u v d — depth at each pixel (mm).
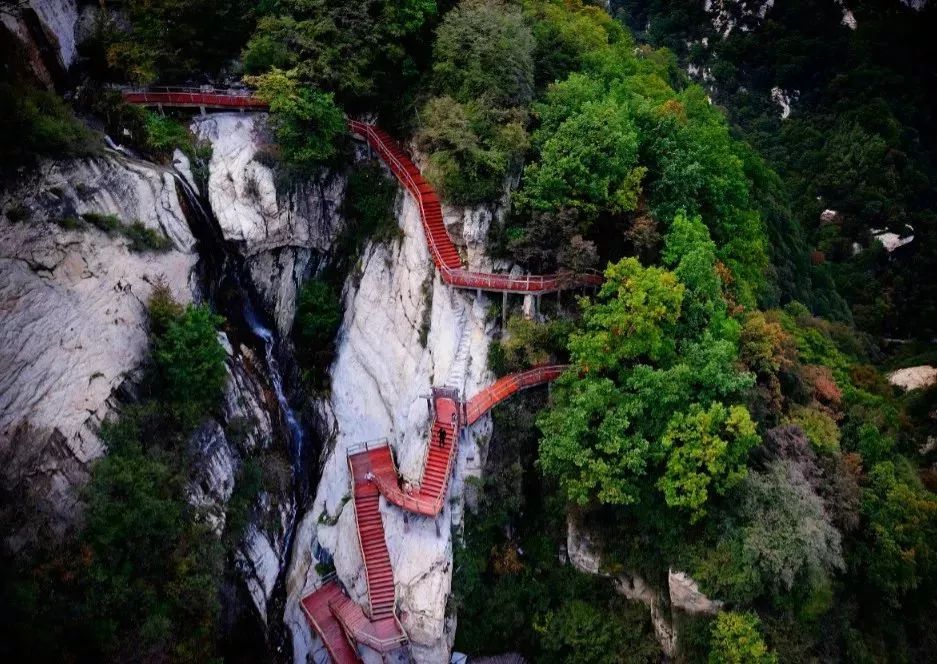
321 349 48469
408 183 45656
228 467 40094
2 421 30922
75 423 33312
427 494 40000
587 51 54156
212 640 34719
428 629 38469
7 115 33906
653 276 39750
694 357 39938
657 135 47094
